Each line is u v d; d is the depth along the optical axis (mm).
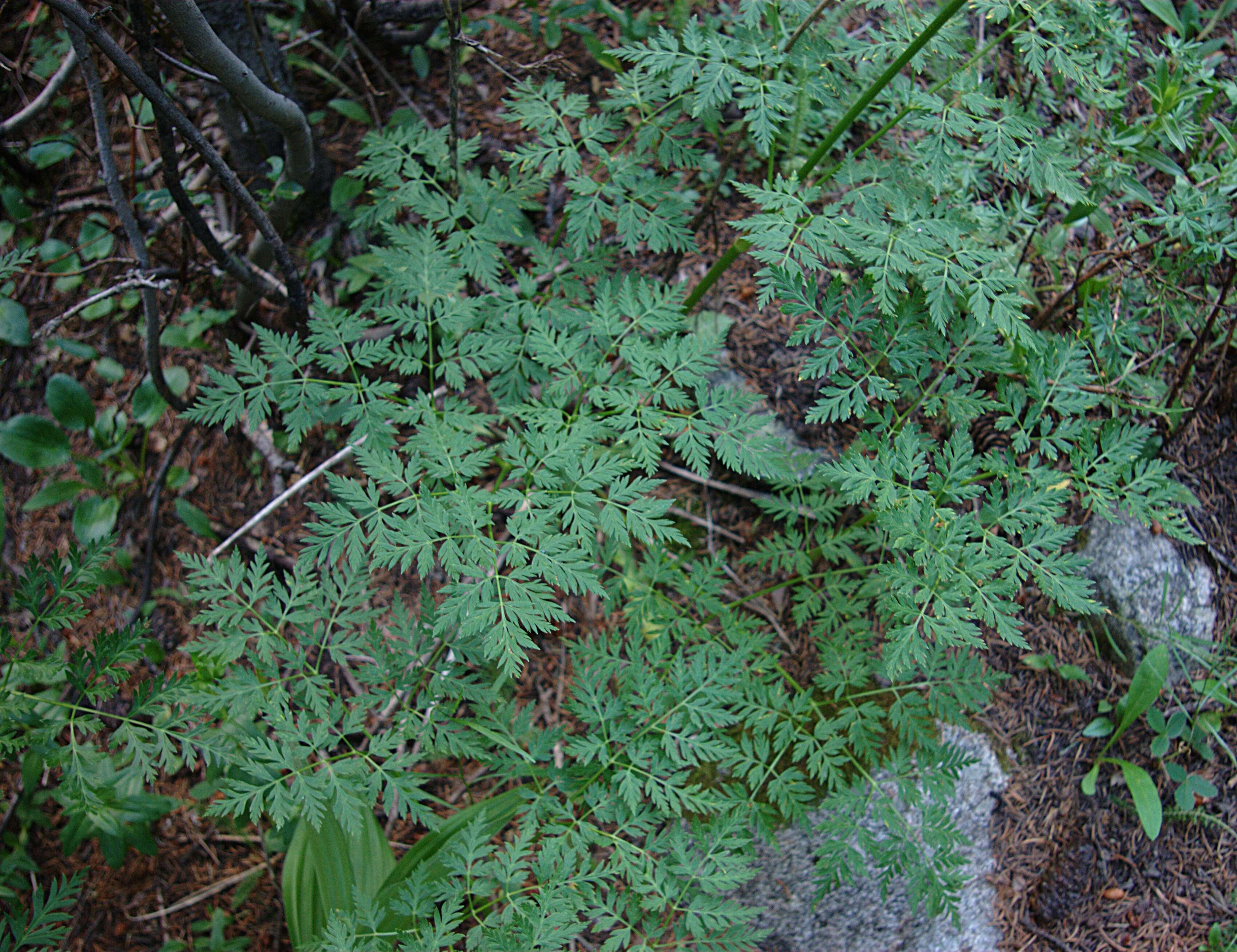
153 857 1043
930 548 829
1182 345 1083
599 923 824
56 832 1052
